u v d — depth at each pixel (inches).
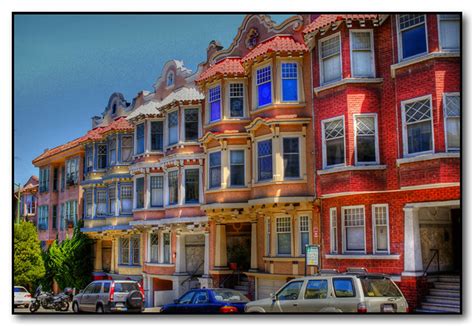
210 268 1125.7
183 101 1195.3
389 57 811.4
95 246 1605.6
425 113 748.0
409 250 753.6
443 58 737.6
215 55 1178.0
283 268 946.1
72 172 1737.2
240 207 996.6
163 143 1274.6
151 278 1318.9
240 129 1021.8
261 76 969.5
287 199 898.1
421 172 737.0
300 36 955.3
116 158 1465.3
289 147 920.9
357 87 817.5
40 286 1514.5
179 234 1227.9
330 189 831.1
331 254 841.5
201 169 1173.1
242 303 687.7
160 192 1289.4
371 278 579.8
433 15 748.6
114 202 1460.4
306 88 924.6
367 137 811.4
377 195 798.5
